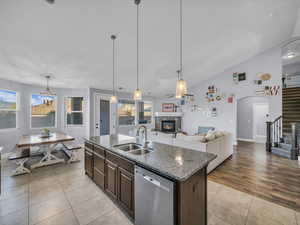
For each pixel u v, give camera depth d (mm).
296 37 4609
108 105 5672
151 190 1365
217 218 1745
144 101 7398
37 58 2857
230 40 3727
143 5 2088
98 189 2387
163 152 1859
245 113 7180
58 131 5012
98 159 2416
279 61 4898
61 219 1721
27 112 4453
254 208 1928
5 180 2699
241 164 3590
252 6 2664
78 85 4762
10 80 3986
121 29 2463
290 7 3057
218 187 2479
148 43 3012
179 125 7387
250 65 5457
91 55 3041
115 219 1729
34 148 4371
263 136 6832
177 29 2768
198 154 1767
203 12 2490
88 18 2121
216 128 6297
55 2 1806
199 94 6832
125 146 2365
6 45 2389
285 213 1828
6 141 3918
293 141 3949
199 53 3947
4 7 1758
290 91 5445
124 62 3576
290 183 2615
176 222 1201
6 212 1828
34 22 2020
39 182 2627
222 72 6109
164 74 4812
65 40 2461
